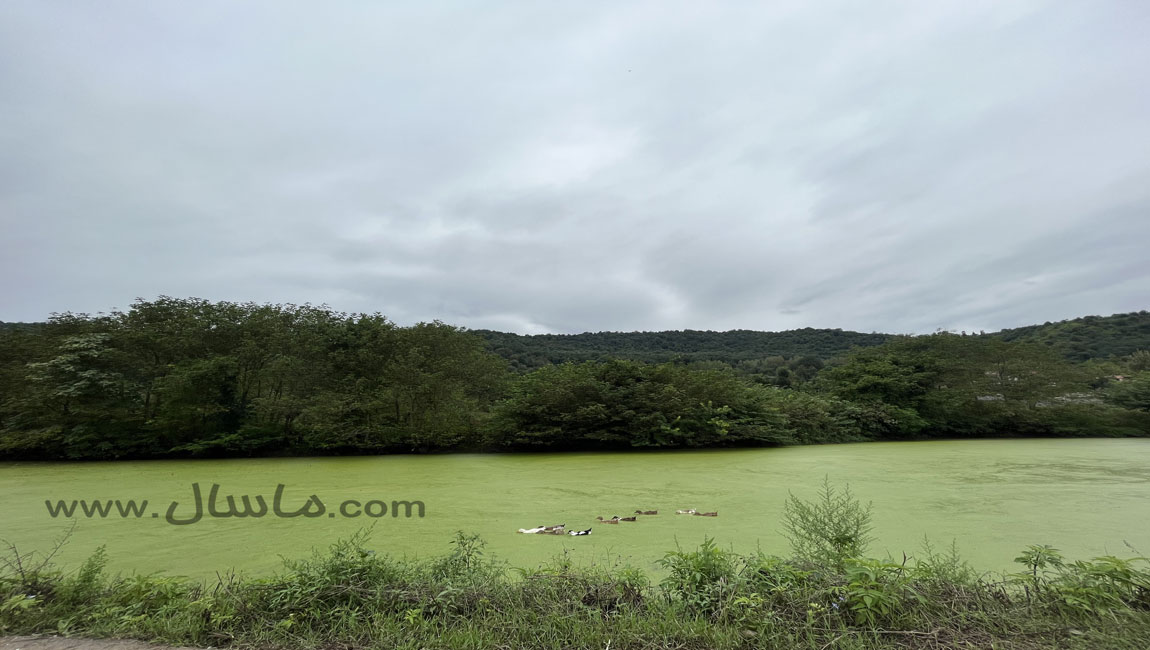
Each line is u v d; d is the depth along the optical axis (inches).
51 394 713.6
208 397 785.6
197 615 153.5
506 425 829.2
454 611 154.0
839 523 198.5
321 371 842.8
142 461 713.6
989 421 1128.8
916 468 592.1
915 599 146.8
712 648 128.8
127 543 281.0
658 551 250.5
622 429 861.8
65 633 147.9
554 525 311.9
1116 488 450.0
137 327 807.1
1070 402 1183.6
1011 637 132.0
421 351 882.1
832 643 126.3
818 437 1002.1
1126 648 122.2
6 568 231.6
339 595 162.4
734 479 510.6
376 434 800.3
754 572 163.9
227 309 856.3
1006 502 380.8
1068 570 175.5
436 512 355.9
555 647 130.3
